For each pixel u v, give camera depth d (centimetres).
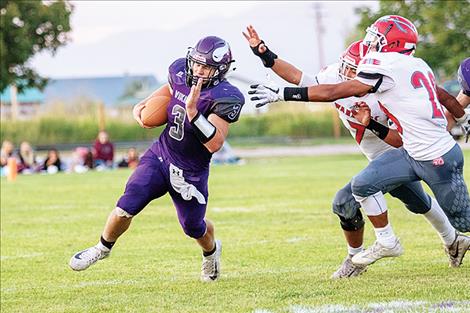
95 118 7631
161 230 1869
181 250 1592
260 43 1170
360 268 1217
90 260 1171
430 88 1111
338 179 3080
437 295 1062
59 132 7588
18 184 3331
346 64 1152
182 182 1138
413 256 1405
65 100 7881
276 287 1163
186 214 1159
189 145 1119
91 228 1948
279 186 2862
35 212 2295
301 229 1802
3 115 8075
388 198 2270
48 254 1602
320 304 1038
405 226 1781
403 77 1098
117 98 16662
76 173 4053
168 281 1277
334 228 1797
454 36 4734
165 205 2358
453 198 1108
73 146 7138
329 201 2327
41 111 7806
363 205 1151
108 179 3500
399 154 1131
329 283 1175
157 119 1147
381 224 1155
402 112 1102
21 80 5488
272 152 6191
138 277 1330
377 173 1127
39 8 5366
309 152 5956
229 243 1644
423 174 1116
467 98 1187
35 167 4459
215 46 1095
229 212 2153
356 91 1090
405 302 1029
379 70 1089
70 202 2547
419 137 1101
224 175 3506
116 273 1373
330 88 1084
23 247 1694
